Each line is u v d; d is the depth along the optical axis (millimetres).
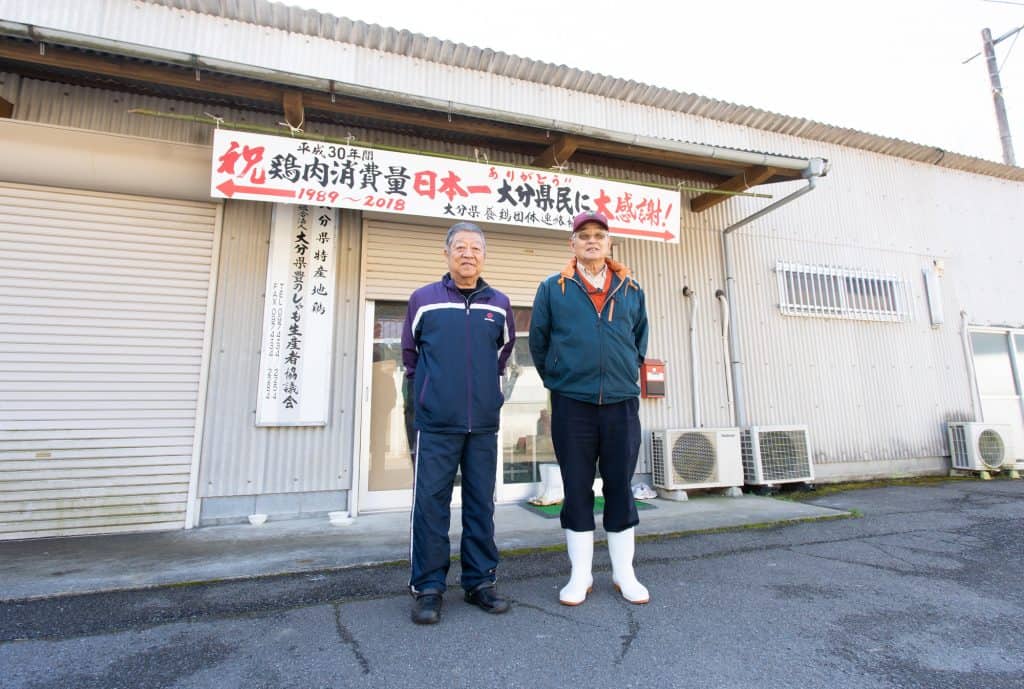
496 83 5312
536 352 2682
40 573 2822
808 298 6457
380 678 1757
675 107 6090
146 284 4043
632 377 2498
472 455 2406
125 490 3811
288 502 4156
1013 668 1816
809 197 6738
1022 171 8070
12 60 3742
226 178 3758
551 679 1745
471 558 2369
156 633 2121
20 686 1715
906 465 6547
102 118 4125
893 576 2777
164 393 3986
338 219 4535
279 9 4516
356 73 4805
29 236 3828
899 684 1713
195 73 3535
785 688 1685
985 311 7449
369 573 2852
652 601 2424
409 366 2602
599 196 4730
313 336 4328
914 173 7484
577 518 2457
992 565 2959
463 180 4301
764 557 3127
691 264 5984
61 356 3801
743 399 5902
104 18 4160
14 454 3631
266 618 2266
